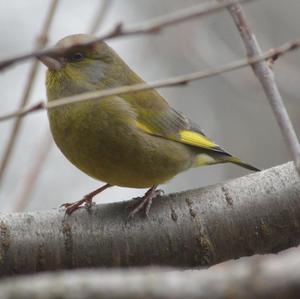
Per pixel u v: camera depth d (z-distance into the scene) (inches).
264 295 154.4
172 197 367.9
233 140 857.5
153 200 366.0
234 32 813.9
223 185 370.3
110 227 355.3
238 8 294.4
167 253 356.8
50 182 797.9
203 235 356.8
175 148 447.2
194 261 359.3
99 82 441.4
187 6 764.6
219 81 884.0
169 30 751.1
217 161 478.0
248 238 359.3
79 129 418.3
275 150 834.2
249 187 365.4
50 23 438.6
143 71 853.8
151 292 154.4
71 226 352.5
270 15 848.9
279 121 270.5
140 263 355.9
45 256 346.6
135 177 434.9
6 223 346.9
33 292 153.4
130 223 357.4
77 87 436.1
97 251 351.9
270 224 358.9
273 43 834.8
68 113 419.5
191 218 359.3
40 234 347.6
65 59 438.9
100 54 444.8
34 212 354.9
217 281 156.4
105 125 417.4
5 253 342.3
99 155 423.2
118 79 447.2
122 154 423.2
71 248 349.4
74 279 155.3
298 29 846.5
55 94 440.5
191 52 689.6
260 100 647.8
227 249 359.3
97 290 153.9
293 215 359.3
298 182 362.9
